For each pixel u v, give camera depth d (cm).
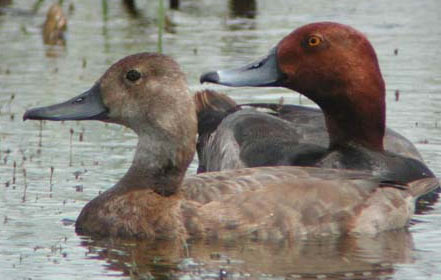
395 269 995
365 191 1139
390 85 1691
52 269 993
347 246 1072
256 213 1093
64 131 1530
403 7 2256
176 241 1079
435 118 1537
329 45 1307
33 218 1152
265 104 1473
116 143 1465
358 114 1310
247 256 1034
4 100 1600
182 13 2198
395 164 1267
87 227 1112
